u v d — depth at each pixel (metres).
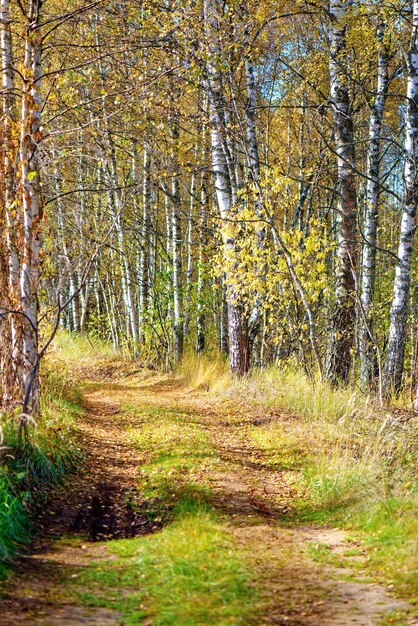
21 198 9.98
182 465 9.41
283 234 14.44
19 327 9.74
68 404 13.15
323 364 16.12
